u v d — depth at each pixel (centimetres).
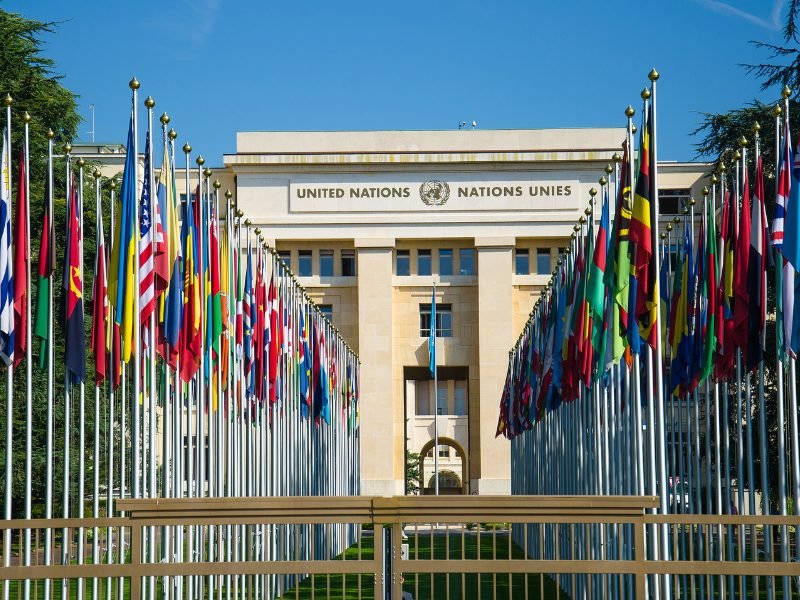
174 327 2738
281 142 9300
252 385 3669
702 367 2889
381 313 9062
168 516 1900
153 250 2606
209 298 3067
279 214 9219
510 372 6562
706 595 3319
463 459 11669
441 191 9219
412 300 9269
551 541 4384
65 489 2512
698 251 2948
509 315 9038
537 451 5528
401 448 9100
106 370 2725
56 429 4966
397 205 9212
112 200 2809
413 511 1888
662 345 3359
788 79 4591
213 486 3114
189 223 2881
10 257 2397
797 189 2470
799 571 1823
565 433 4434
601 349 2981
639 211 2661
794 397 2522
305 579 4359
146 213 2609
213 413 3100
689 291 3058
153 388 2670
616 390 3572
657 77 2673
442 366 9238
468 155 9125
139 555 1894
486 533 6738
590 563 1864
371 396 8912
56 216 4812
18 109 4672
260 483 3944
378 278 9112
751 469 2886
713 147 5297
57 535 5022
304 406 4797
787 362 2547
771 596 2477
